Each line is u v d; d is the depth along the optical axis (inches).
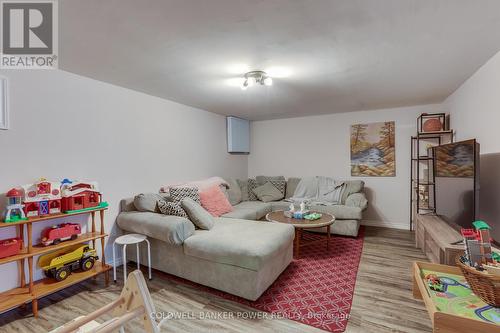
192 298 86.3
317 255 124.3
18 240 77.5
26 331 70.9
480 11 60.0
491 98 89.9
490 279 43.1
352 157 186.4
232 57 85.4
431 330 68.4
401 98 145.7
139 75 102.6
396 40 74.8
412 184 166.1
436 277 57.3
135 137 124.8
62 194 88.2
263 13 59.7
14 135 83.0
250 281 82.1
